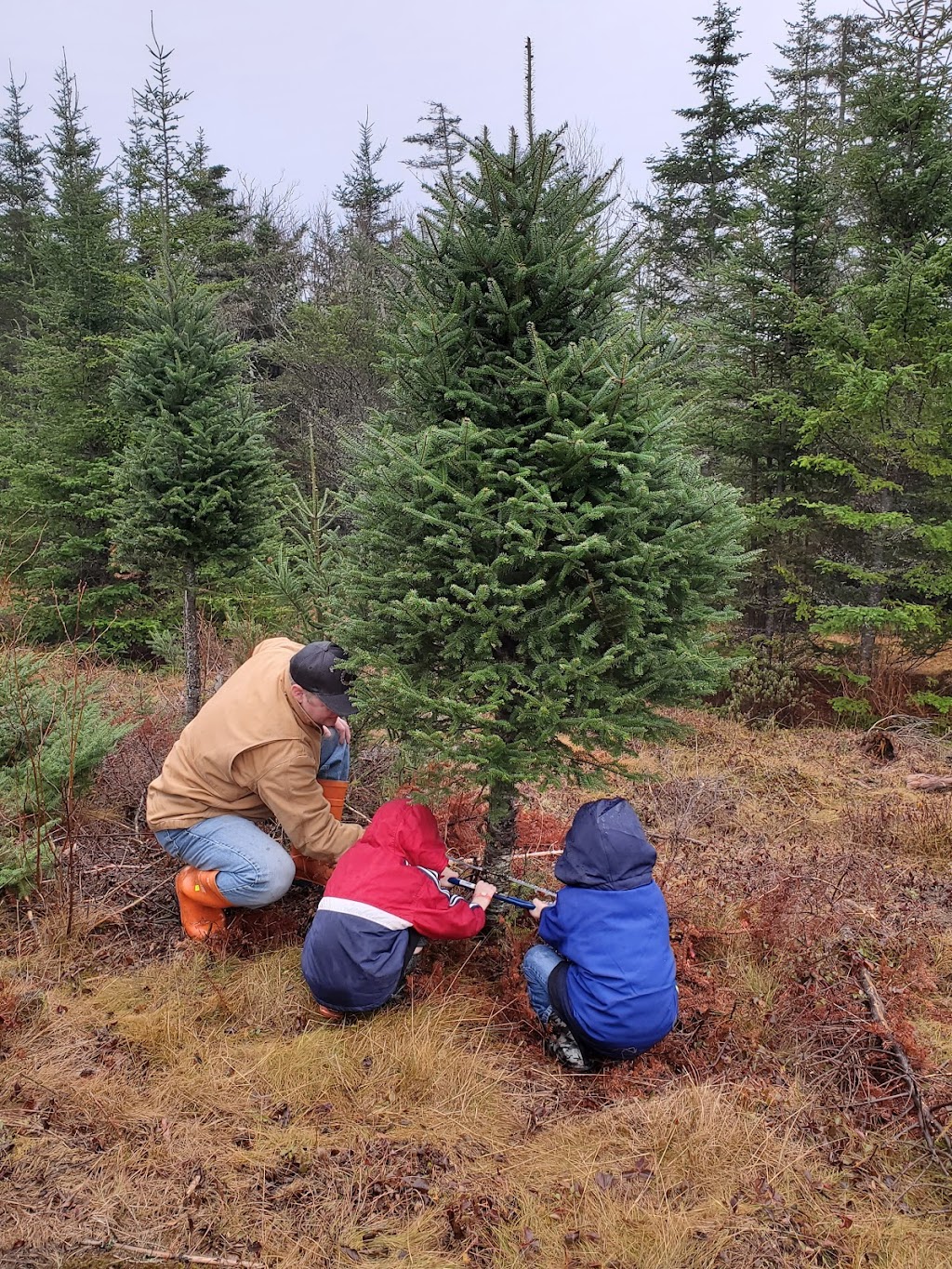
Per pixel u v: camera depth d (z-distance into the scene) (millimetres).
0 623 5426
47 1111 2568
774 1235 2258
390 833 3055
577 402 2812
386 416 3383
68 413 9172
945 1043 3135
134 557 5930
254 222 22828
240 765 3314
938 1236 2287
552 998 2883
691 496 3098
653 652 3023
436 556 2959
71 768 3729
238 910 3695
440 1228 2250
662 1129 2543
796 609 8383
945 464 6961
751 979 3363
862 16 16750
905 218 7852
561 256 2939
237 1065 2824
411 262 3174
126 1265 2119
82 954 3398
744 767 6469
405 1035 2938
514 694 3004
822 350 7250
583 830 2896
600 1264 2146
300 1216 2271
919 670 8609
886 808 5492
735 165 16141
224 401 6086
